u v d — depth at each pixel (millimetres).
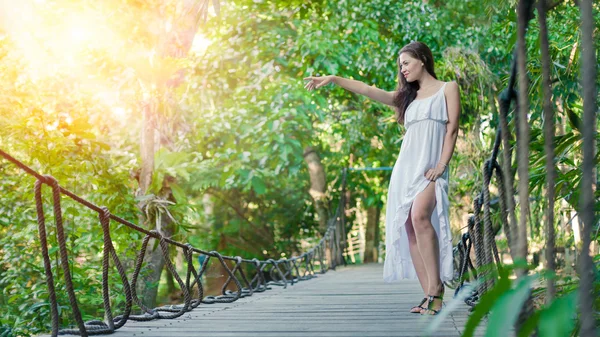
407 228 3668
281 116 9812
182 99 9312
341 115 11805
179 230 6809
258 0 10312
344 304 4402
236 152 9344
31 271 5680
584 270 1188
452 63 6496
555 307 1187
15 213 5621
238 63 10375
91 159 5352
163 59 7047
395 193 3631
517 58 1534
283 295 5375
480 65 6363
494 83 6406
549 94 1411
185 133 9242
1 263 5641
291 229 14445
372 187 14805
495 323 1154
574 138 2922
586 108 1202
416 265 3650
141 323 3424
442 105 3574
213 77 10227
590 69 1203
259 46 10227
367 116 11648
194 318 3668
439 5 9211
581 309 1176
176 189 7145
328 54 10016
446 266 3520
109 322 3053
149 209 6609
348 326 3184
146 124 7121
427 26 9188
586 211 1197
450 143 3541
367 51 10234
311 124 10828
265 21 10828
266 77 10477
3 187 5633
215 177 10875
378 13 9961
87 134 5402
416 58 3617
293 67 10938
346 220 15320
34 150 5090
